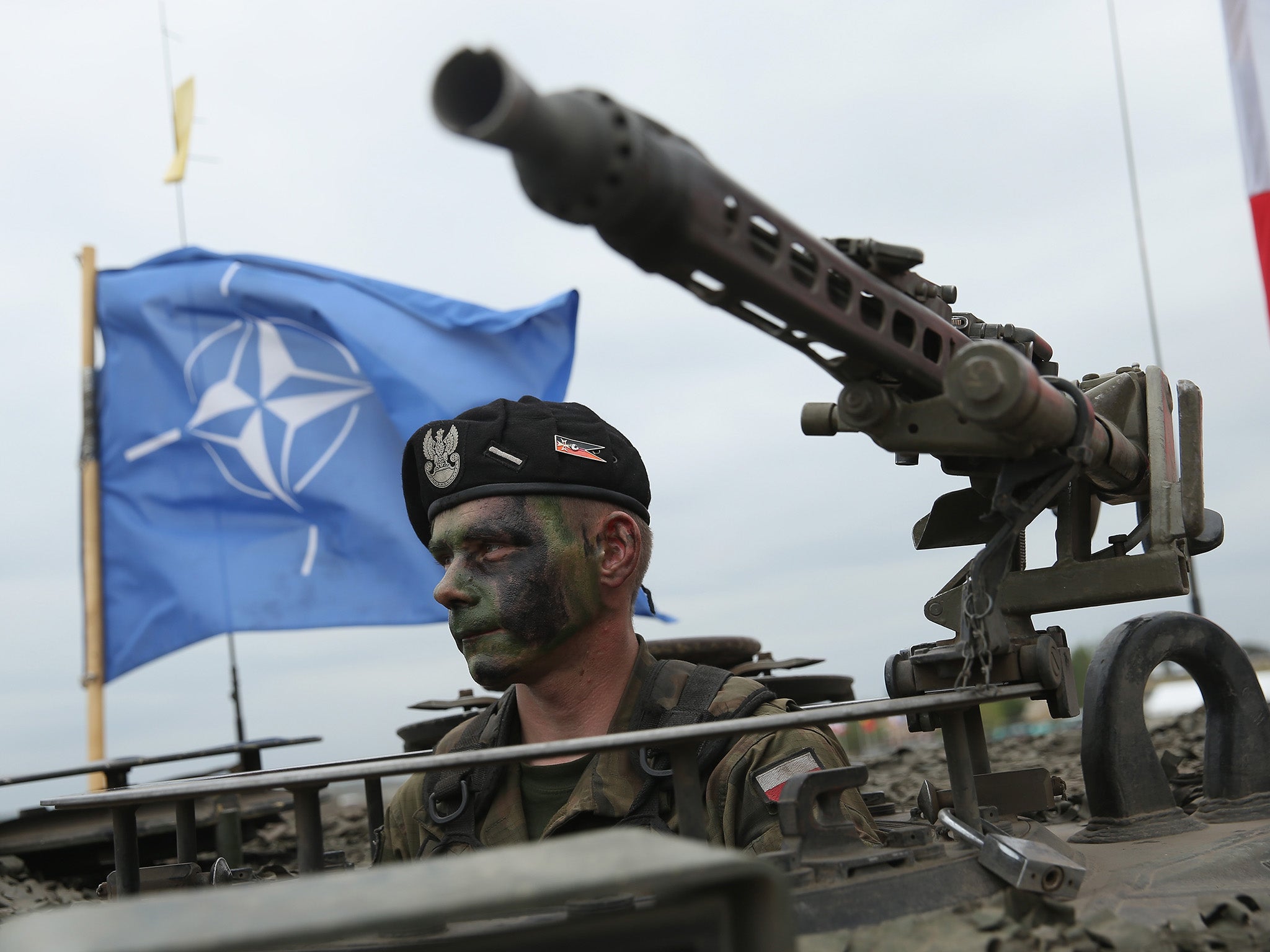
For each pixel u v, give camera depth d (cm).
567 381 722
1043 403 164
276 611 713
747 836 203
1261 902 160
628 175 118
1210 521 228
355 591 717
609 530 222
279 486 729
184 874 200
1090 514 219
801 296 144
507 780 224
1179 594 208
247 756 385
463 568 217
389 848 242
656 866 82
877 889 150
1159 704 530
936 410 173
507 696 234
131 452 738
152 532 726
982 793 195
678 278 141
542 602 213
